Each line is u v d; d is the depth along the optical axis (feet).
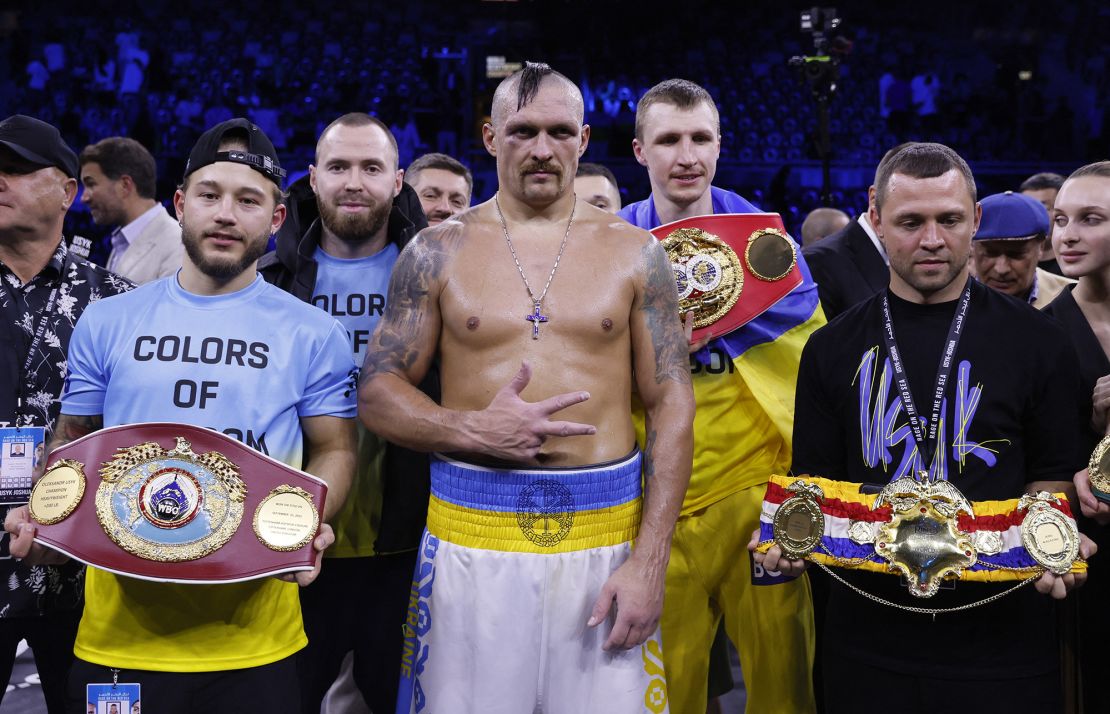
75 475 6.21
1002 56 44.75
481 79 42.83
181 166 36.04
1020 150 40.06
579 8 45.32
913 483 6.48
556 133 6.87
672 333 7.04
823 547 6.59
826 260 10.25
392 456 8.11
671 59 44.09
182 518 6.17
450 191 12.41
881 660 6.65
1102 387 7.34
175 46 42.60
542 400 6.57
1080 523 8.21
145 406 6.55
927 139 40.37
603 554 6.79
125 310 6.80
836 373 6.97
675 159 8.73
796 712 8.81
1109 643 8.22
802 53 44.62
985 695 6.44
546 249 6.95
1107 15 44.24
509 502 6.72
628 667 6.78
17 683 11.68
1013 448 6.59
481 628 6.70
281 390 6.71
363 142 8.32
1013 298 6.89
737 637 8.91
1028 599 6.58
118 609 6.50
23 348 7.85
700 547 8.71
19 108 38.55
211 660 6.49
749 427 8.79
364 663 8.48
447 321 6.88
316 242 8.72
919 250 6.54
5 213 7.72
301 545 6.29
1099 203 7.88
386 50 43.65
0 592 7.59
